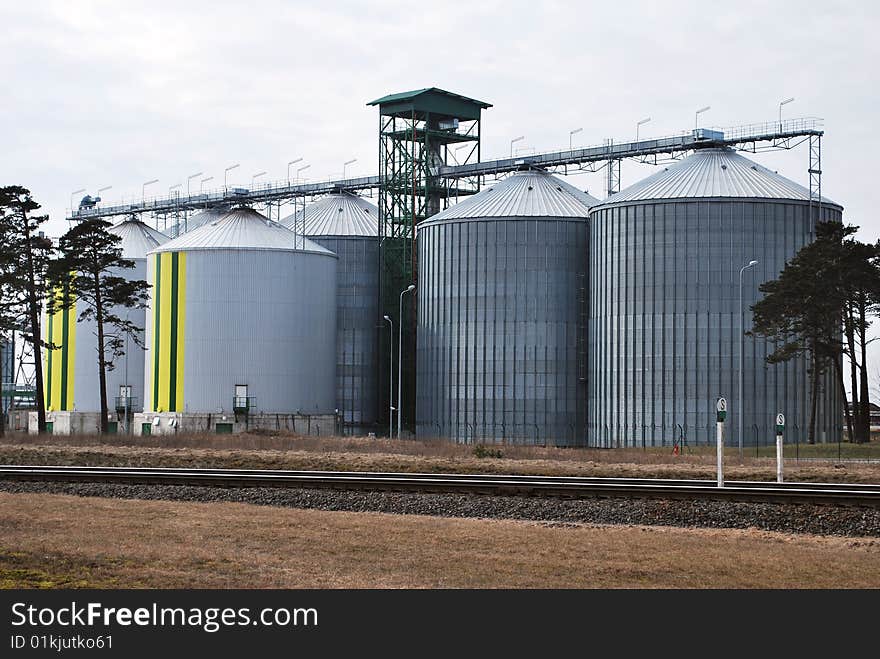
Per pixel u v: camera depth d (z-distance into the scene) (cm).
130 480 6022
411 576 3606
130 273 16162
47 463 8106
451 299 14438
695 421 12619
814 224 12900
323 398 14525
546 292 14075
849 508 4888
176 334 14050
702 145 13625
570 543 4256
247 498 5566
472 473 7375
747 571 3788
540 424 13962
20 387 19062
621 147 14250
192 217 19438
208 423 13800
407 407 15888
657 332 12850
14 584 3400
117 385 15500
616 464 7862
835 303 10475
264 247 14050
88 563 3731
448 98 15688
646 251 12962
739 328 12625
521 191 14625
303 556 3947
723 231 12744
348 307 16338
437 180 15862
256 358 13938
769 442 12519
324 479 5722
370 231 16538
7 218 11219
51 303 11894
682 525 4866
